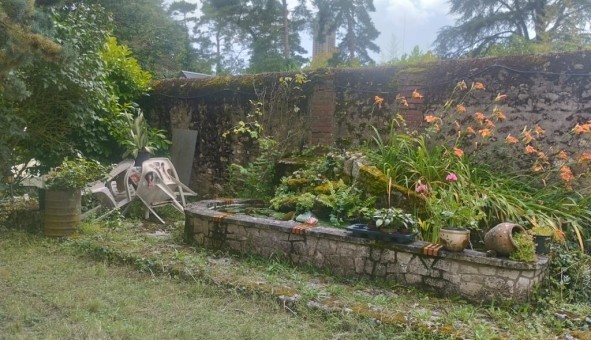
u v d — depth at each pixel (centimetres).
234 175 707
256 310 334
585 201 442
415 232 381
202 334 296
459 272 352
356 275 396
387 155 504
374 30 1719
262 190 622
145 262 420
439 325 295
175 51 1683
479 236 414
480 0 1411
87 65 606
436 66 554
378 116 598
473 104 528
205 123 775
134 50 1348
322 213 494
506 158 504
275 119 687
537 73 488
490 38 1386
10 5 386
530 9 1303
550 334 294
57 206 516
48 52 409
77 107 605
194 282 384
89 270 412
